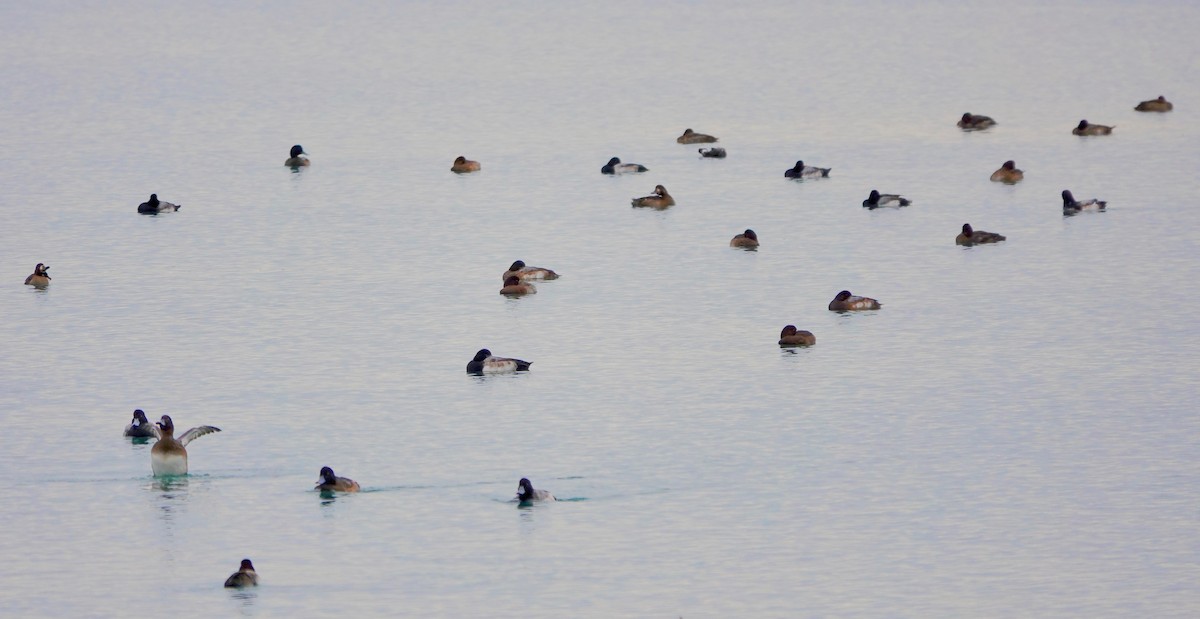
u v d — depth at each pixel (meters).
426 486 61.19
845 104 177.75
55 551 55.06
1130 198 118.88
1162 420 68.44
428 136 157.00
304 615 49.81
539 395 72.62
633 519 57.78
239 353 79.88
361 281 95.50
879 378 74.88
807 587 52.03
